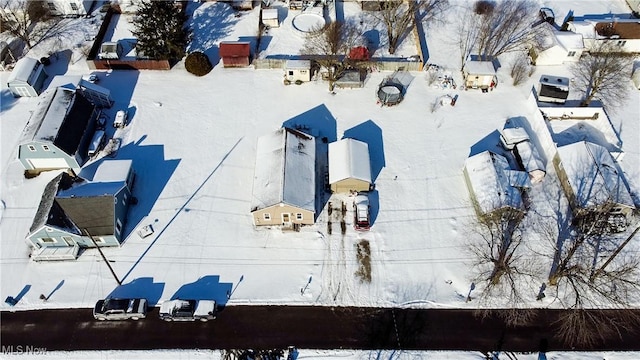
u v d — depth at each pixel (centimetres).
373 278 4844
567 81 6341
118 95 6391
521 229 5131
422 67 6638
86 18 7362
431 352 4416
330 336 4506
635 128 5988
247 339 4491
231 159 5750
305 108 6241
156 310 4650
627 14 7400
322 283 4812
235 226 5200
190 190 5484
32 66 6284
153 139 5934
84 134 5700
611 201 5050
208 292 4759
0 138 5925
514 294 4534
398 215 5269
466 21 7294
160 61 6594
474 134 5962
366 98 6353
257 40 7056
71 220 4841
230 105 6281
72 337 4500
